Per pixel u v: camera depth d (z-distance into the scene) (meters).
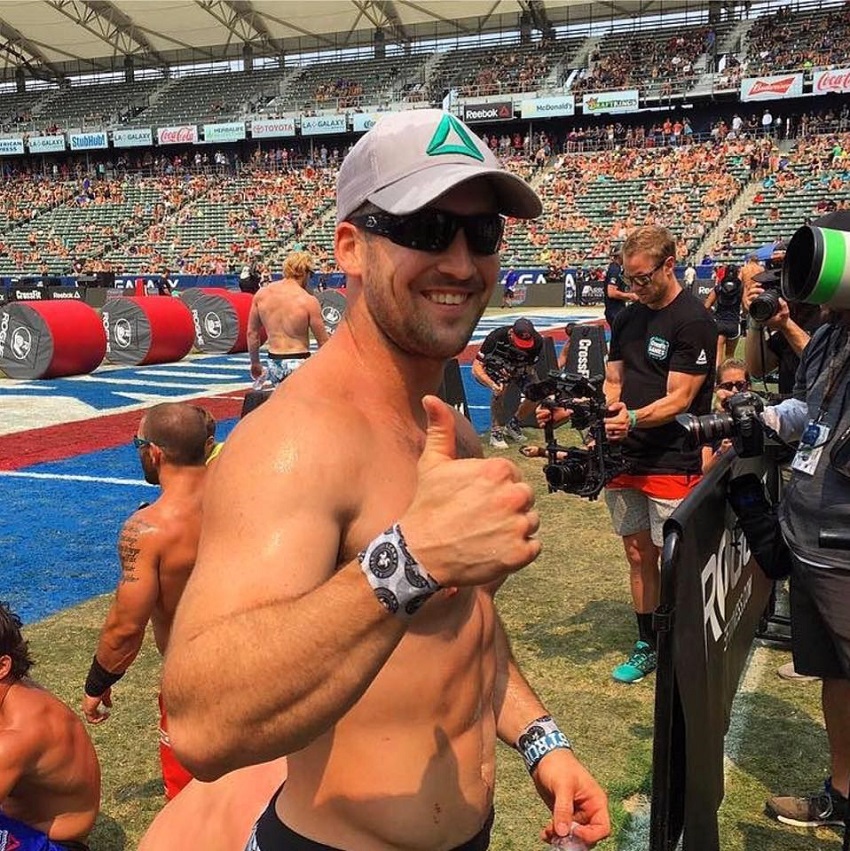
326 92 52.78
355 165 1.35
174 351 18.31
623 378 4.33
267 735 1.02
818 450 2.62
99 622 4.90
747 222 34.78
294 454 1.16
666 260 3.96
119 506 7.41
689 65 44.78
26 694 2.49
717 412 2.92
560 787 1.72
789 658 4.40
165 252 44.25
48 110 59.06
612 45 49.69
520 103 45.25
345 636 1.01
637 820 3.12
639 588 4.18
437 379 1.42
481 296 1.39
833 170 36.47
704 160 40.25
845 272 2.04
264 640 1.01
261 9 49.22
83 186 52.28
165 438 2.76
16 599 5.26
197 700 1.04
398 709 1.31
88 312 16.34
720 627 2.61
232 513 1.12
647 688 4.10
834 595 2.61
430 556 1.02
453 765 1.37
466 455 1.72
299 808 1.36
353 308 1.37
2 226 49.62
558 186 41.84
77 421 11.45
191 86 57.78
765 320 3.93
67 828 2.55
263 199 47.25
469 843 1.42
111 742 3.69
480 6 49.53
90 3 47.81
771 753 3.56
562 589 5.36
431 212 1.29
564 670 4.29
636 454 4.01
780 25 46.22
